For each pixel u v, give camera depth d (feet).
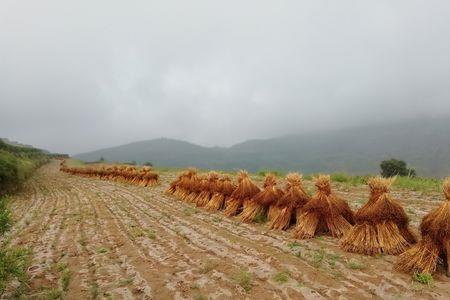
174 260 20.58
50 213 42.39
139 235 27.20
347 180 49.19
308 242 21.76
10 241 27.78
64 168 171.32
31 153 269.85
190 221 31.12
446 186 16.72
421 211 27.91
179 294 15.87
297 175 27.04
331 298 14.34
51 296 16.31
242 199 32.27
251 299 14.85
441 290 14.21
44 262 21.86
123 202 47.14
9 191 71.46
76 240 27.27
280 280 16.34
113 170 97.66
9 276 16.58
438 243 15.97
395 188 39.42
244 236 24.70
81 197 58.23
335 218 22.84
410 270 15.96
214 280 17.06
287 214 25.75
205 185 39.65
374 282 15.43
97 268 20.20
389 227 19.08
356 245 19.29
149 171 70.74
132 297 15.94
